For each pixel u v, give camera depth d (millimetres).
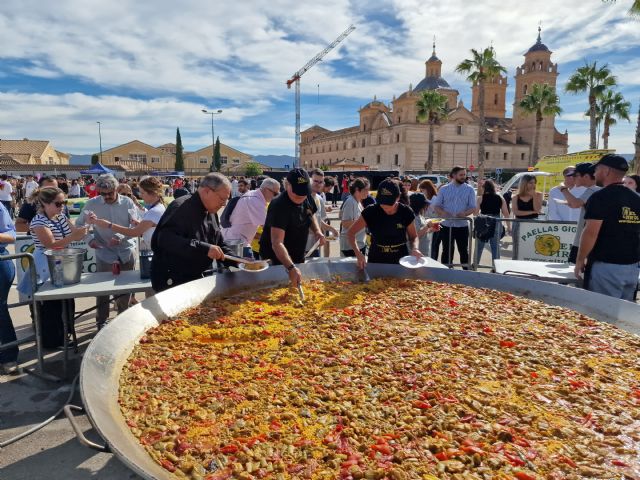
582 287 4391
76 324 5766
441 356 2525
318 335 2881
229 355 2574
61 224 4965
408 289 4016
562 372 2350
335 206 27109
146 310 2984
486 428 1794
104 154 88000
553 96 48062
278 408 1973
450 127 73375
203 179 3658
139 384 2227
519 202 8320
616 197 3922
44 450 3234
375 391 2111
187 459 1622
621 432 1795
